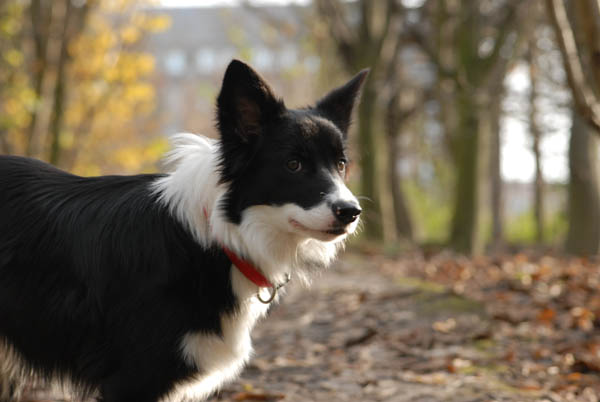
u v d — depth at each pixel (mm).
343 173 3477
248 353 3496
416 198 26047
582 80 4836
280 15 22234
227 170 3211
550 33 17594
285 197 3248
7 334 3385
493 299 7512
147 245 3186
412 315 6809
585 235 13742
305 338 6293
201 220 3217
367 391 4594
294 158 3260
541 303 6930
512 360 5223
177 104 47031
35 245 3307
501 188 22188
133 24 16734
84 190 3459
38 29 13742
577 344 5434
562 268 9375
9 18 12539
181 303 3131
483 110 15469
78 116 17500
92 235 3252
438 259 13117
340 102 3721
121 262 3178
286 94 22672
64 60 14039
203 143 3410
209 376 3297
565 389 4496
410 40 19641
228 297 3252
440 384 4660
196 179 3246
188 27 54719
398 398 4395
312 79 20578
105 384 3211
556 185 21359
